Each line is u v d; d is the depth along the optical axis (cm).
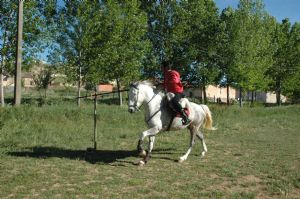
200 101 4441
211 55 4319
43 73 3809
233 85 4428
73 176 941
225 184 921
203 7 4078
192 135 1216
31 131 1534
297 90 5669
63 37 2842
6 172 958
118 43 3006
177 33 3903
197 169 1058
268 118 2802
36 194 795
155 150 1344
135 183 885
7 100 3350
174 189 860
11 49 2511
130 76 3234
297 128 2286
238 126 2205
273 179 984
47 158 1128
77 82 3009
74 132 1596
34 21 2531
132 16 3125
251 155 1310
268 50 4566
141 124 1980
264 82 4525
